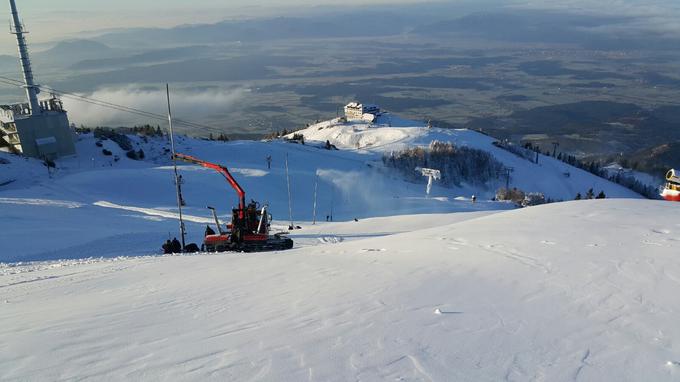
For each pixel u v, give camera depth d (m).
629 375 3.35
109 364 3.72
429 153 116.81
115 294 7.12
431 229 14.57
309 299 5.77
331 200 65.94
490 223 12.98
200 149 104.12
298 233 27.11
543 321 4.55
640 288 5.53
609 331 4.23
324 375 3.39
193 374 3.46
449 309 5.04
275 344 4.07
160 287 7.53
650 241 8.31
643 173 153.25
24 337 4.60
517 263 7.27
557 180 126.25
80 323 5.09
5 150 81.00
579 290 5.59
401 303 5.36
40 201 39.16
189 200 54.25
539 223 11.58
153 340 4.34
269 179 68.81
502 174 119.44
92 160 82.38
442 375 3.39
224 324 4.82
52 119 80.75
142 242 23.41
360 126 166.88
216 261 11.02
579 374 3.38
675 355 3.67
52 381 3.41
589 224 10.77
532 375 3.38
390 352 3.82
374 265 8.21
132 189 55.59
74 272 11.06
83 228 27.53
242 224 19.31
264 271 8.57
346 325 4.58
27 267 13.81
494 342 4.02
